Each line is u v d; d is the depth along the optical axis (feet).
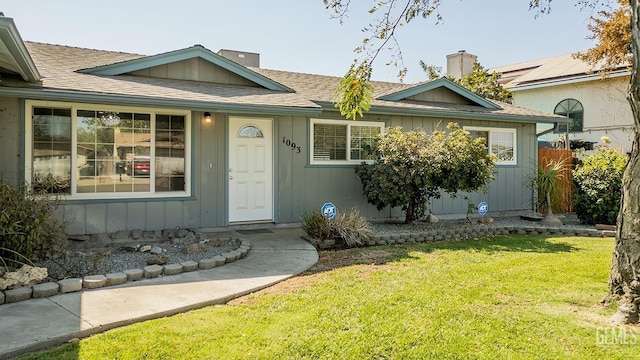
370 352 10.44
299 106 25.80
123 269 17.30
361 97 19.92
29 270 15.14
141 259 18.92
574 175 33.42
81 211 22.67
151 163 24.63
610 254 21.97
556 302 14.19
